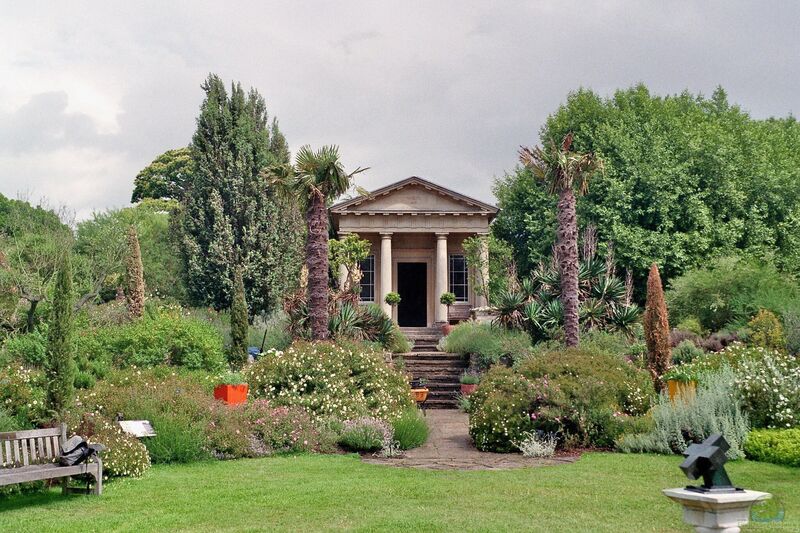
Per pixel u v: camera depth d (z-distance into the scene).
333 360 17.23
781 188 35.38
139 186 55.03
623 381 15.53
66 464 9.69
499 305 25.95
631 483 10.43
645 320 18.84
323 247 19.73
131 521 8.16
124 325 23.73
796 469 11.64
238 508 8.80
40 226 31.50
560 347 23.56
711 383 14.45
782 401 13.33
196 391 14.67
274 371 16.84
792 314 22.81
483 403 14.97
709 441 5.15
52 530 7.75
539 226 36.91
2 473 8.89
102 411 13.11
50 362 12.06
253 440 13.56
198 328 21.86
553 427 14.52
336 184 19.94
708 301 27.44
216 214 32.94
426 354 25.73
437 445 15.13
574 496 9.43
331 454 13.81
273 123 37.16
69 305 12.20
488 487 10.11
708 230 32.84
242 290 23.45
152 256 39.91
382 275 32.66
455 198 32.47
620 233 32.59
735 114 41.19
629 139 35.41
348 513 8.43
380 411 16.38
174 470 11.85
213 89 34.62
